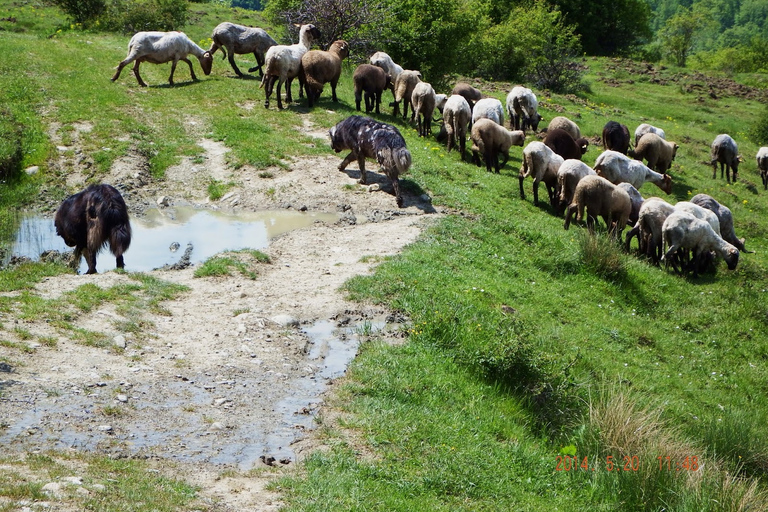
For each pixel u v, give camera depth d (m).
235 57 25.75
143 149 16.14
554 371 9.23
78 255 10.84
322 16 24.23
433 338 9.39
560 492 6.97
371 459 6.51
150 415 6.73
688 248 15.50
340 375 8.17
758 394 11.26
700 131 31.84
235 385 7.61
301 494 5.75
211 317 9.27
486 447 7.27
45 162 15.38
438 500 6.14
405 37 25.88
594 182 15.15
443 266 11.86
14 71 20.09
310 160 16.22
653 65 49.38
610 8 59.84
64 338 7.88
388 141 14.24
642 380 10.55
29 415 6.27
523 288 12.16
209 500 5.42
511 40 37.12
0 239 12.25
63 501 4.89
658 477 7.18
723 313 13.62
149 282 9.99
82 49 23.56
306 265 11.47
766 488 8.49
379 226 13.42
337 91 22.55
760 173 26.25
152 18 29.08
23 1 34.00
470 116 20.52
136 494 5.21
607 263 13.74
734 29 134.75
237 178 15.25
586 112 30.17
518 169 19.38
